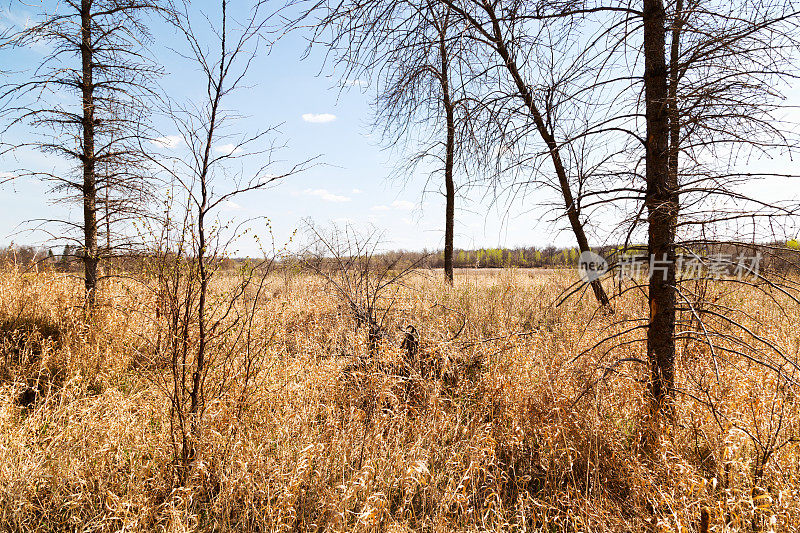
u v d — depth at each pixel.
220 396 3.58
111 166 6.81
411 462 3.07
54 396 4.14
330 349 5.60
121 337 5.33
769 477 2.80
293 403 4.01
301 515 2.92
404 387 4.16
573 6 3.50
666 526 2.38
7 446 3.36
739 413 3.06
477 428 3.69
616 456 3.21
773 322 5.55
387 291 6.37
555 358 4.35
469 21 3.88
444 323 5.71
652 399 3.37
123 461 3.26
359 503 2.88
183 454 3.16
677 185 3.44
